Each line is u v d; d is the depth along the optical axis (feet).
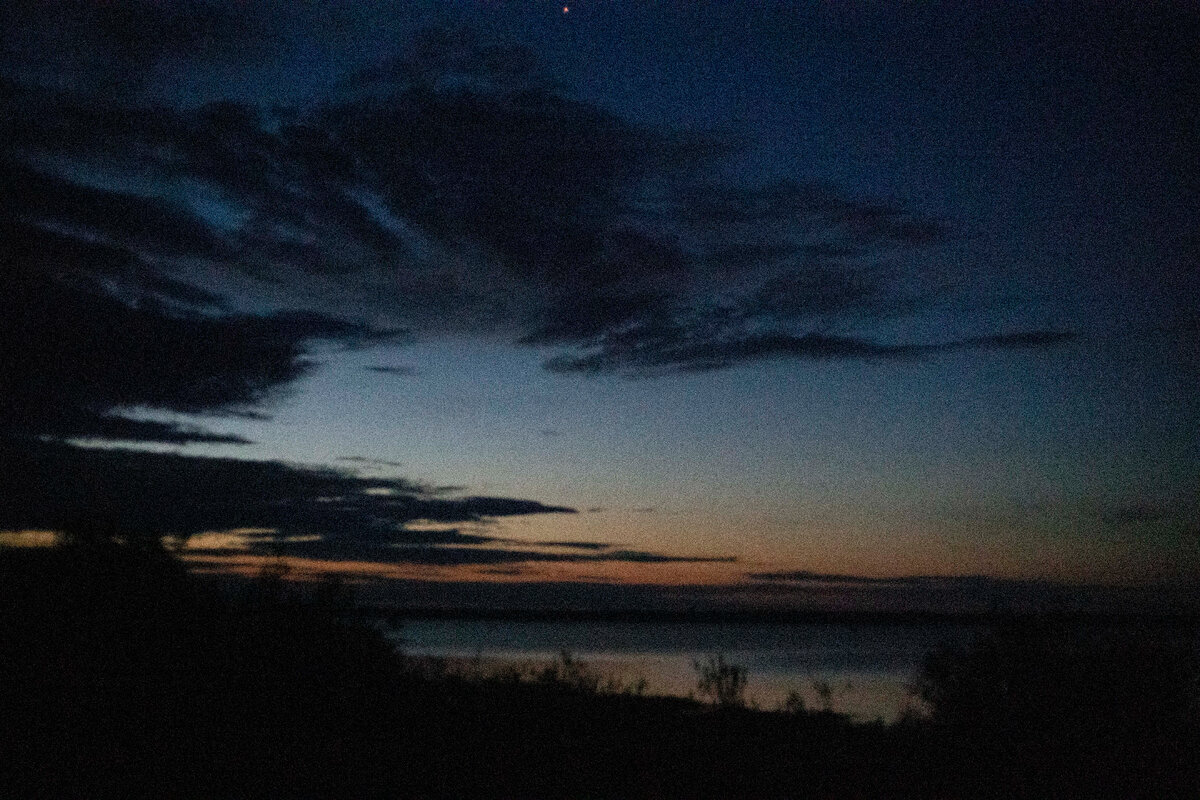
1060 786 32.07
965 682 39.96
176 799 25.40
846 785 32.09
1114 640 38.96
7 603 34.83
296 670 36.60
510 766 31.99
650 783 31.40
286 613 38.73
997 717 37.68
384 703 37.55
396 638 42.80
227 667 34.96
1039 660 38.55
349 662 38.70
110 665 32.94
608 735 38.42
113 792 25.41
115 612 35.32
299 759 29.35
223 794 26.04
